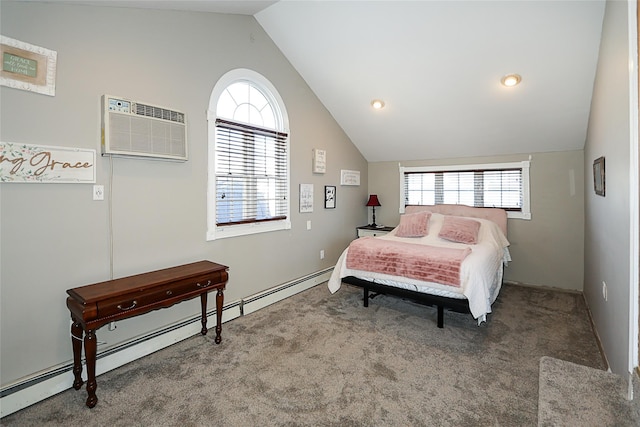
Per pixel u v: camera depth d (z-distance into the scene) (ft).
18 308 6.25
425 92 12.25
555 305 11.70
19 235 6.22
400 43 10.41
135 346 7.91
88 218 7.14
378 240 12.30
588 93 10.46
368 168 18.61
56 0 6.38
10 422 5.81
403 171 17.37
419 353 8.20
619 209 6.22
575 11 8.18
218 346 8.58
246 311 10.82
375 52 11.04
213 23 9.77
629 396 4.31
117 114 7.30
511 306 11.64
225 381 7.00
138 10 7.93
